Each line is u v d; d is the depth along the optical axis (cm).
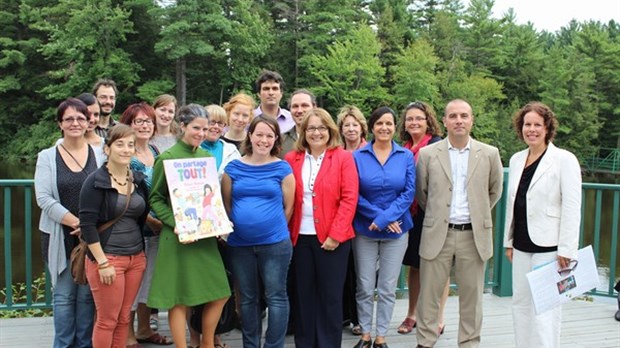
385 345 335
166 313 399
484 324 389
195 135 292
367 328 333
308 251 316
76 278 281
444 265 325
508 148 2806
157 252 303
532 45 3459
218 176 307
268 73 390
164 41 2389
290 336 358
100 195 270
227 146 338
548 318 296
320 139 312
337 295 315
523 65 3425
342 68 2519
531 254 300
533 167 298
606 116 3325
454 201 322
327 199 309
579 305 439
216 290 294
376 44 2594
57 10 2452
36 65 2622
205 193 290
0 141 2559
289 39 2809
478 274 324
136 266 285
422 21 3916
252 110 368
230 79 2598
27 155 2475
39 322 377
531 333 303
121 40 2514
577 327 390
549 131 294
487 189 322
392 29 3055
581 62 3303
